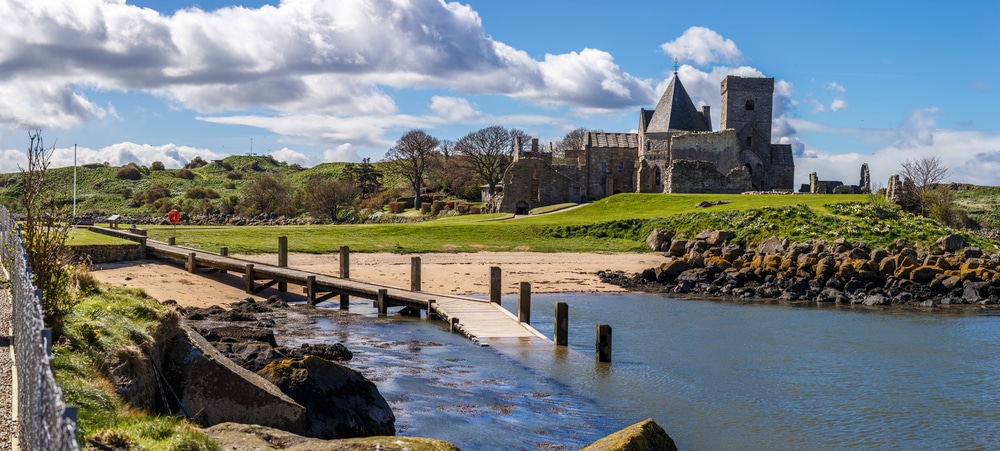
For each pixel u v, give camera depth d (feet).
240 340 77.61
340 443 41.39
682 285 166.61
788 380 84.48
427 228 234.79
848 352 100.63
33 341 33.19
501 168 415.44
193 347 56.03
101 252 143.64
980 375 88.53
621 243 229.66
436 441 42.80
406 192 457.27
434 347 93.97
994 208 345.10
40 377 28.50
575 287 164.76
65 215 65.67
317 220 392.06
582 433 63.57
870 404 75.82
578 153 381.40
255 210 426.10
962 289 159.12
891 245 194.08
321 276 137.90
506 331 101.55
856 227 206.69
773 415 71.51
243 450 41.65
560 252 214.90
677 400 75.25
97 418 40.65
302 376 56.54
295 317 115.34
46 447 26.40
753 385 81.97
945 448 63.77
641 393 77.10
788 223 214.90
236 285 139.33
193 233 205.26
